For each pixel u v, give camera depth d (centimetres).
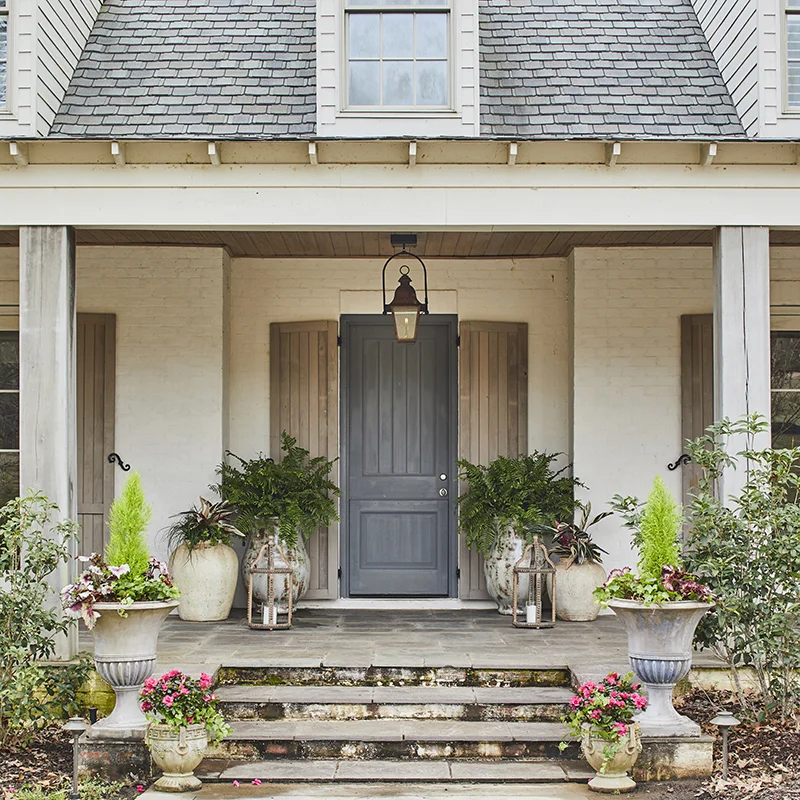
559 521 844
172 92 726
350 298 891
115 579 572
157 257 867
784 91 669
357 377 896
